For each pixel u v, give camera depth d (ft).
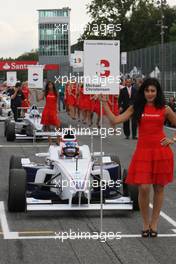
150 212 31.73
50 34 260.42
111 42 27.12
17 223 29.22
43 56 262.06
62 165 31.96
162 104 26.08
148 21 246.47
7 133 69.46
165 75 126.62
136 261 22.86
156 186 26.63
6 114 106.93
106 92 27.09
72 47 194.39
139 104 26.17
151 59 136.26
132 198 31.27
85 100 94.02
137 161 26.32
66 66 151.23
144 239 26.23
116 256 23.54
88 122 95.30
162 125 26.27
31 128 69.67
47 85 64.80
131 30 243.60
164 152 26.20
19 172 31.35
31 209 29.27
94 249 24.59
